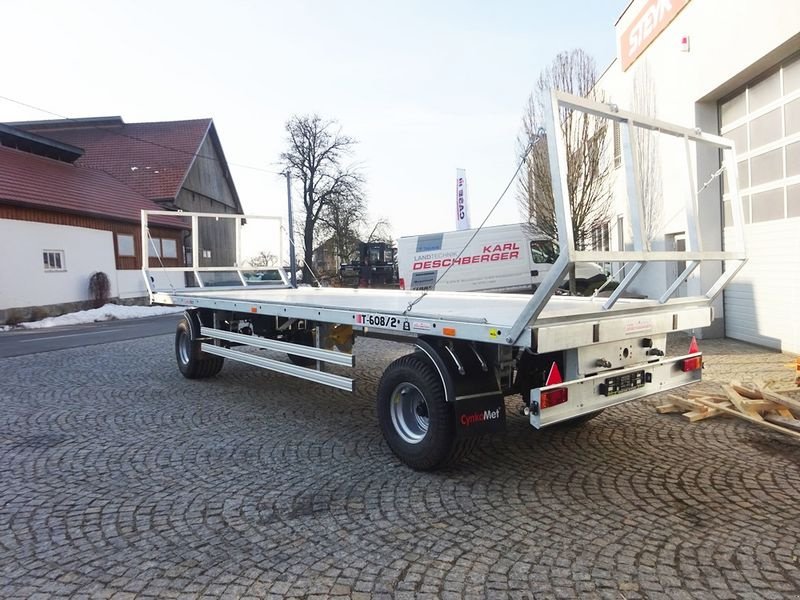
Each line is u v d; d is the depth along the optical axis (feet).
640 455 15.31
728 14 30.53
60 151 82.84
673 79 37.50
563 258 10.66
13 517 12.13
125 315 68.74
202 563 10.09
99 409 21.21
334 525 11.48
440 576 9.50
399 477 14.03
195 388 24.80
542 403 12.11
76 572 9.87
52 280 66.59
